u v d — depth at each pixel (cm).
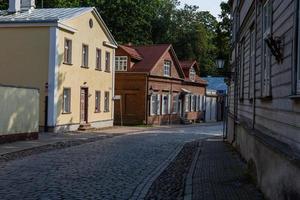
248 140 1634
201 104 6950
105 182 1384
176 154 2289
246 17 1917
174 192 1263
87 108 3969
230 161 1872
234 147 2416
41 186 1280
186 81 6266
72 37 3644
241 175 1474
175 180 1471
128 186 1330
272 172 1015
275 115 1109
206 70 9306
